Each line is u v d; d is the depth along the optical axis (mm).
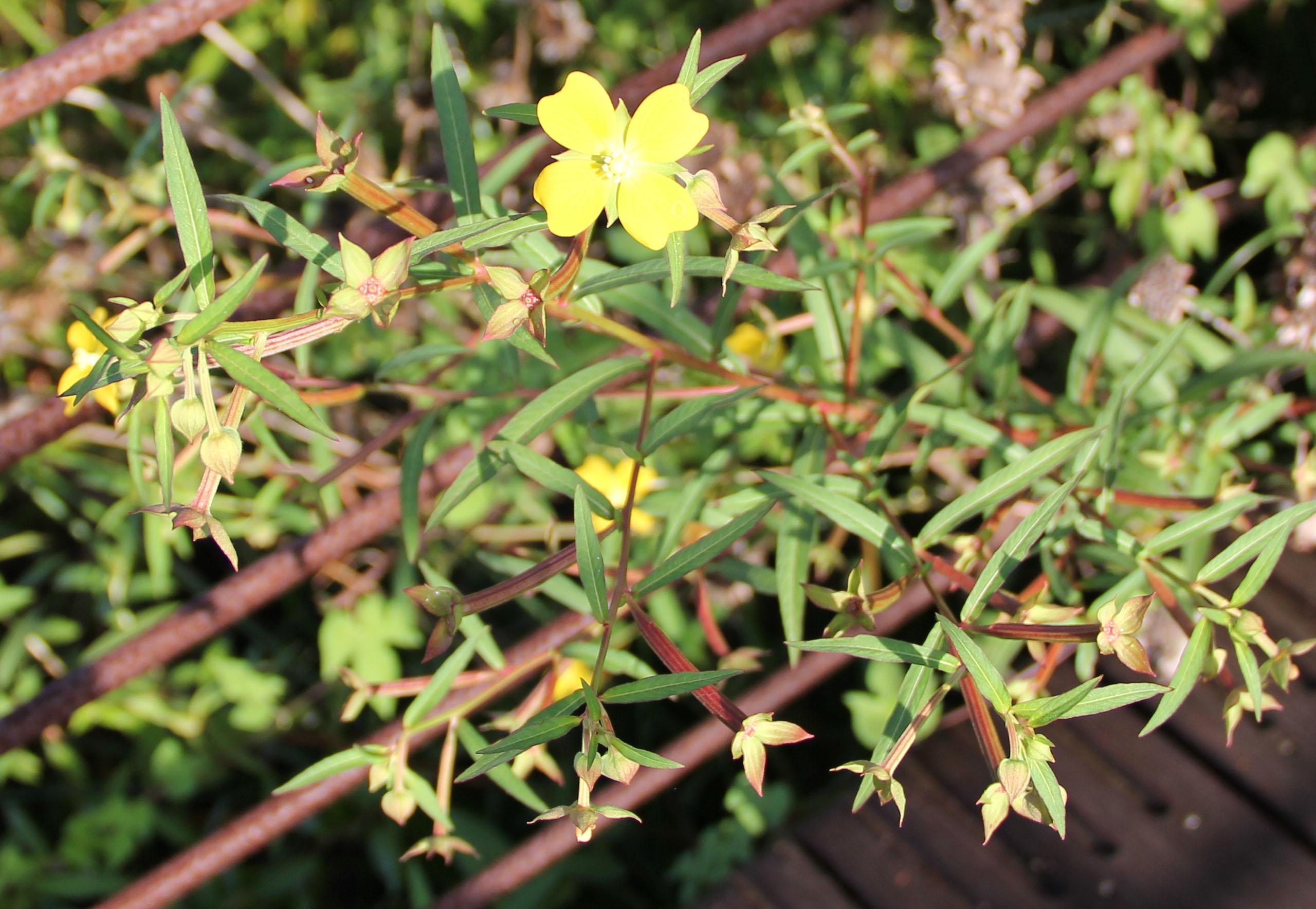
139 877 812
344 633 751
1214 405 584
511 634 807
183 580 868
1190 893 555
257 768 808
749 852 702
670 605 723
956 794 597
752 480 689
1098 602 466
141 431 511
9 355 814
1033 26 824
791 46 869
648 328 741
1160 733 589
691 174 364
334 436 355
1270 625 596
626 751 365
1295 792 565
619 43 874
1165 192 779
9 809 818
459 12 861
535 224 375
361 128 857
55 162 654
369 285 353
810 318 590
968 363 548
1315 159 743
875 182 812
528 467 428
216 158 890
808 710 829
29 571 875
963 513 429
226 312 345
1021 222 842
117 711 788
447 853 469
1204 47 695
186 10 500
